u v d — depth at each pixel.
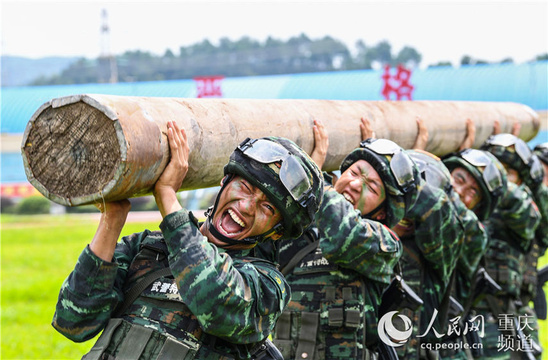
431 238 4.44
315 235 3.80
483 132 6.52
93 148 2.33
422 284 4.63
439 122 5.59
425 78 29.03
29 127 2.39
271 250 3.12
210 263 2.41
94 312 2.50
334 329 3.69
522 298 6.83
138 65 51.09
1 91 33.03
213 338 2.52
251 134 3.23
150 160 2.40
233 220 2.64
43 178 2.41
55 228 21.83
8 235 19.61
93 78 61.47
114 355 2.48
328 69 62.88
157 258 2.63
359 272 3.64
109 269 2.49
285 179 2.58
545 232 7.02
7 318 8.98
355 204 3.84
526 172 6.40
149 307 2.53
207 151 2.87
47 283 11.83
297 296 3.76
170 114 2.62
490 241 6.02
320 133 3.86
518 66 28.20
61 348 7.34
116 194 2.35
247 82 31.67
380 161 3.79
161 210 2.49
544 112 27.55
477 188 5.37
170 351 2.44
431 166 4.61
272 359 2.76
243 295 2.45
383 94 29.12
